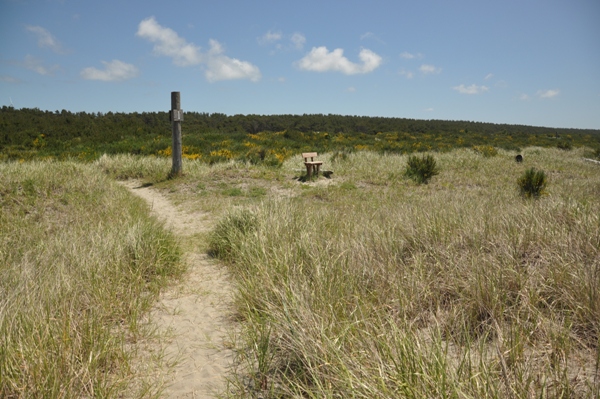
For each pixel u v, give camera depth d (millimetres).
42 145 26734
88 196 9219
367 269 4031
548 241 4199
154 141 25656
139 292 4277
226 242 6051
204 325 3836
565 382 2104
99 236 5555
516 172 15273
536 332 2785
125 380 2807
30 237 6043
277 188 11883
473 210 6188
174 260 5500
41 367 2607
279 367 2877
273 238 5367
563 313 2930
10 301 3432
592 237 4109
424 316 3250
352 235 5320
